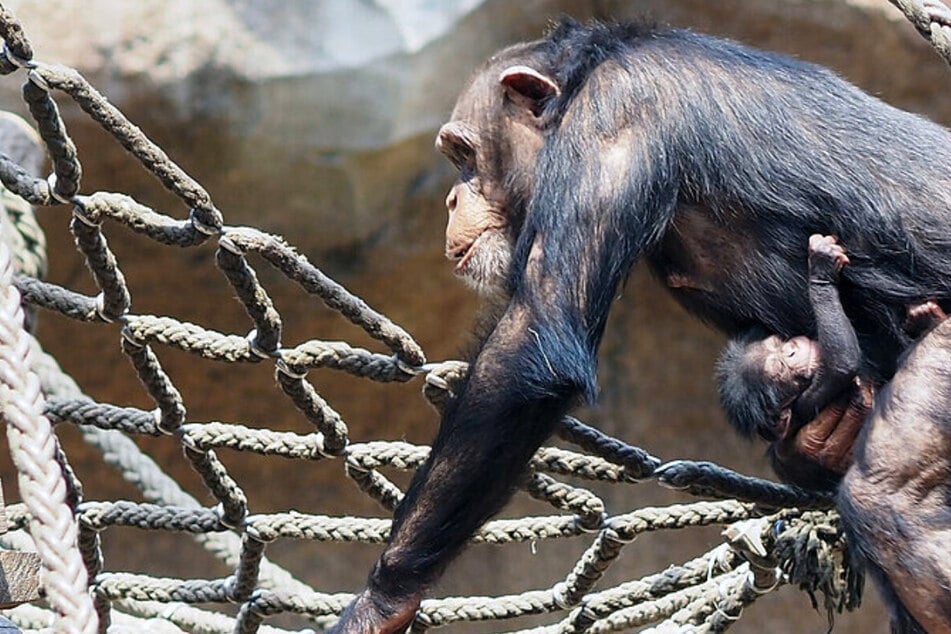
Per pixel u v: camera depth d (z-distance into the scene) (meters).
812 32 24.27
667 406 29.59
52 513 6.29
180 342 10.58
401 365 10.82
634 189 10.32
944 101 24.88
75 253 26.23
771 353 10.59
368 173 24.73
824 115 10.63
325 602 11.62
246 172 24.45
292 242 25.58
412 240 25.83
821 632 30.00
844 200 10.29
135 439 28.84
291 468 29.72
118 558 30.34
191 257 26.31
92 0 23.38
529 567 30.59
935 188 10.25
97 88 23.09
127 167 24.67
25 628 12.66
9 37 9.12
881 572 9.28
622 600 11.66
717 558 11.58
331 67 23.66
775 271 10.59
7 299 6.70
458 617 11.52
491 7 23.83
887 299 10.18
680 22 24.34
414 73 23.94
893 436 9.35
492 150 12.05
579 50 11.76
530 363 9.93
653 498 30.16
